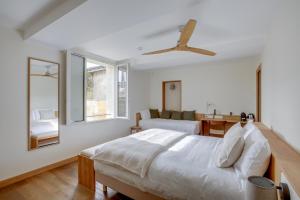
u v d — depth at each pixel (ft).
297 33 4.43
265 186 3.23
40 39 8.54
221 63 15.46
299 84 4.28
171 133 9.62
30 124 8.67
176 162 5.67
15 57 8.13
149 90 20.44
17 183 7.93
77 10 5.64
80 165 7.75
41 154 9.20
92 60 12.90
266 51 9.29
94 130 12.60
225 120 14.49
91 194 7.06
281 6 5.90
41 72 9.21
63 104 10.39
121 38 9.64
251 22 7.61
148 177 5.58
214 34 9.02
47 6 6.28
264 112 10.00
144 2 5.18
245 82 15.03
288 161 3.85
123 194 6.74
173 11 6.05
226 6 6.28
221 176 4.77
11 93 8.00
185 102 18.24
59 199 6.71
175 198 5.07
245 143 5.74
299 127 4.27
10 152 7.96
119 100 14.84
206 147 7.34
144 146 6.99
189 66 16.71
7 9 6.46
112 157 6.53
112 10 5.65
